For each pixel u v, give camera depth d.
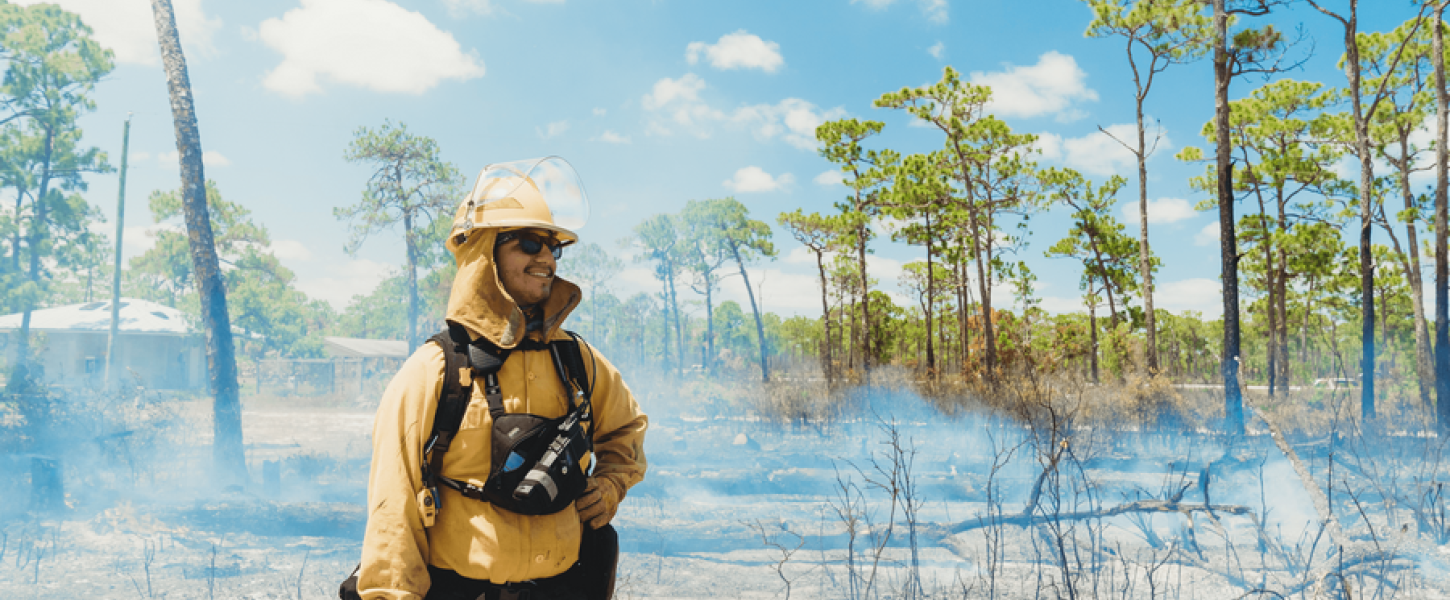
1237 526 5.80
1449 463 7.92
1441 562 4.48
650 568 4.72
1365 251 14.10
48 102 27.58
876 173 31.58
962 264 35.53
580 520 1.66
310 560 4.99
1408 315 32.53
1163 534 5.61
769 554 5.12
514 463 1.46
